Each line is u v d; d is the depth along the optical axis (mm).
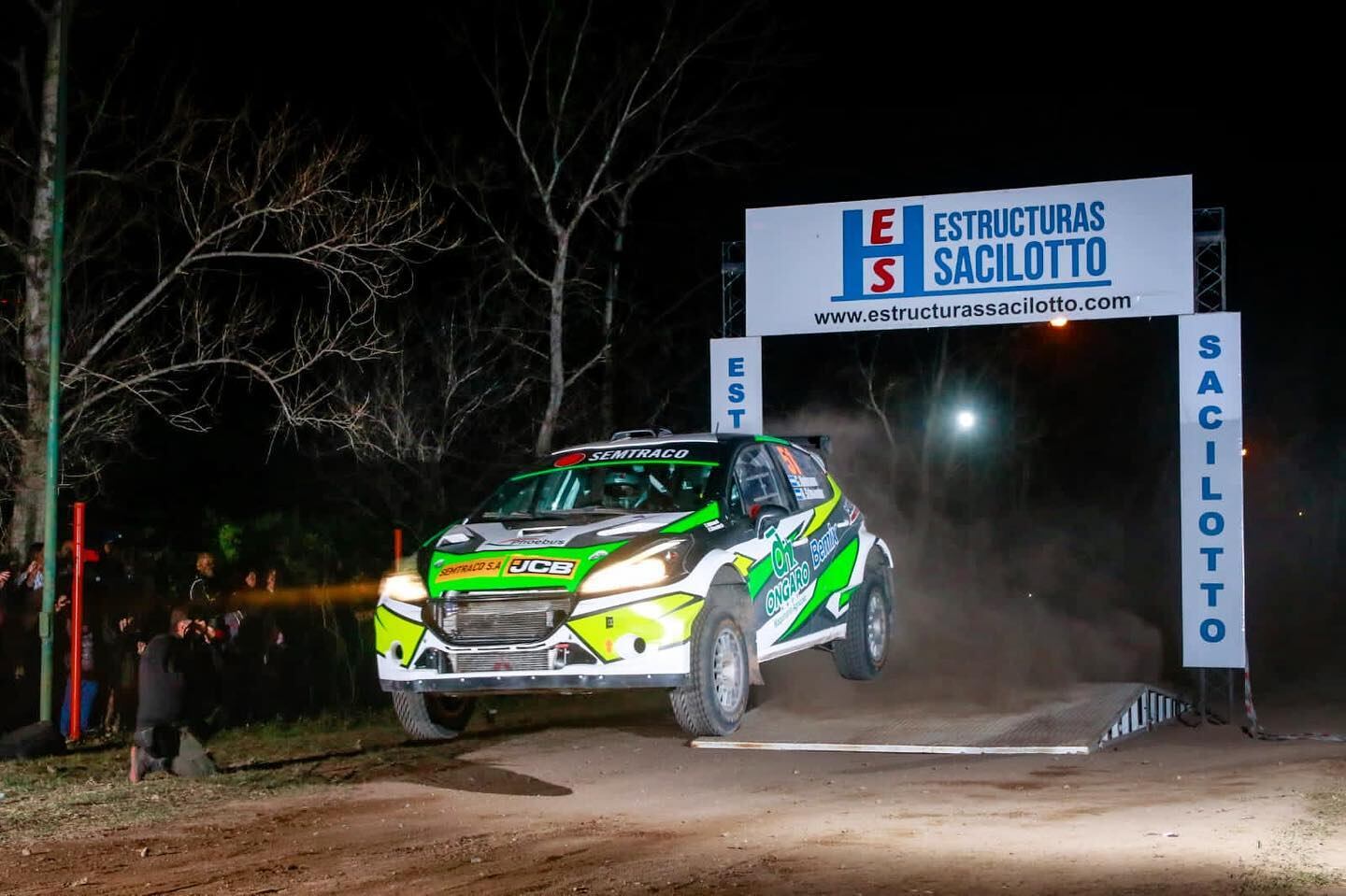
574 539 10609
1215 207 14906
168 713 10195
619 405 27406
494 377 25219
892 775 10070
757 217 16250
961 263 15539
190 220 18406
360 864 7578
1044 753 10852
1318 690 21656
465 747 11547
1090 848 7504
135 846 8109
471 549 10797
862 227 15906
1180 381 14750
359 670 15570
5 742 11203
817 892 6676
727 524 11180
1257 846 7426
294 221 18000
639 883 6988
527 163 22078
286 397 19469
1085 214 15109
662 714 13695
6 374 18359
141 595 13031
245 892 7012
